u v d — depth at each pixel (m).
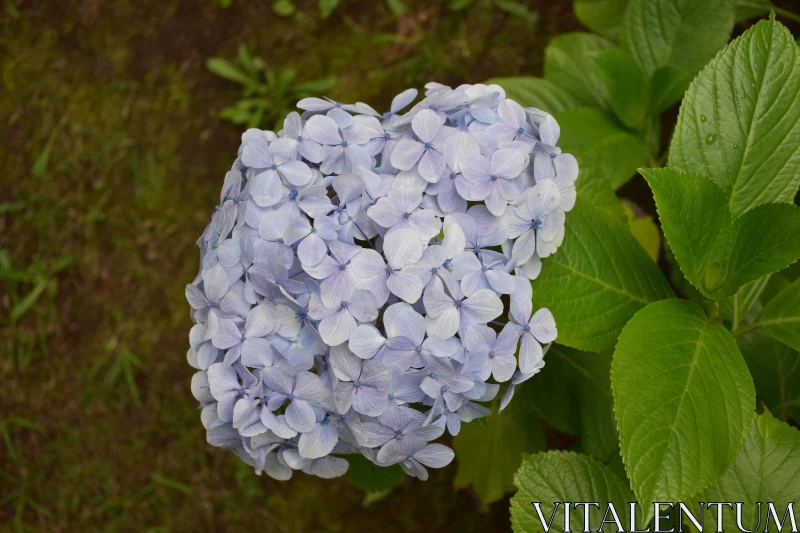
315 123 0.80
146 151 1.36
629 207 1.05
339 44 1.33
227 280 0.79
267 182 0.79
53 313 1.36
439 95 0.80
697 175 0.80
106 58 1.40
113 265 1.35
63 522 1.30
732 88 0.84
